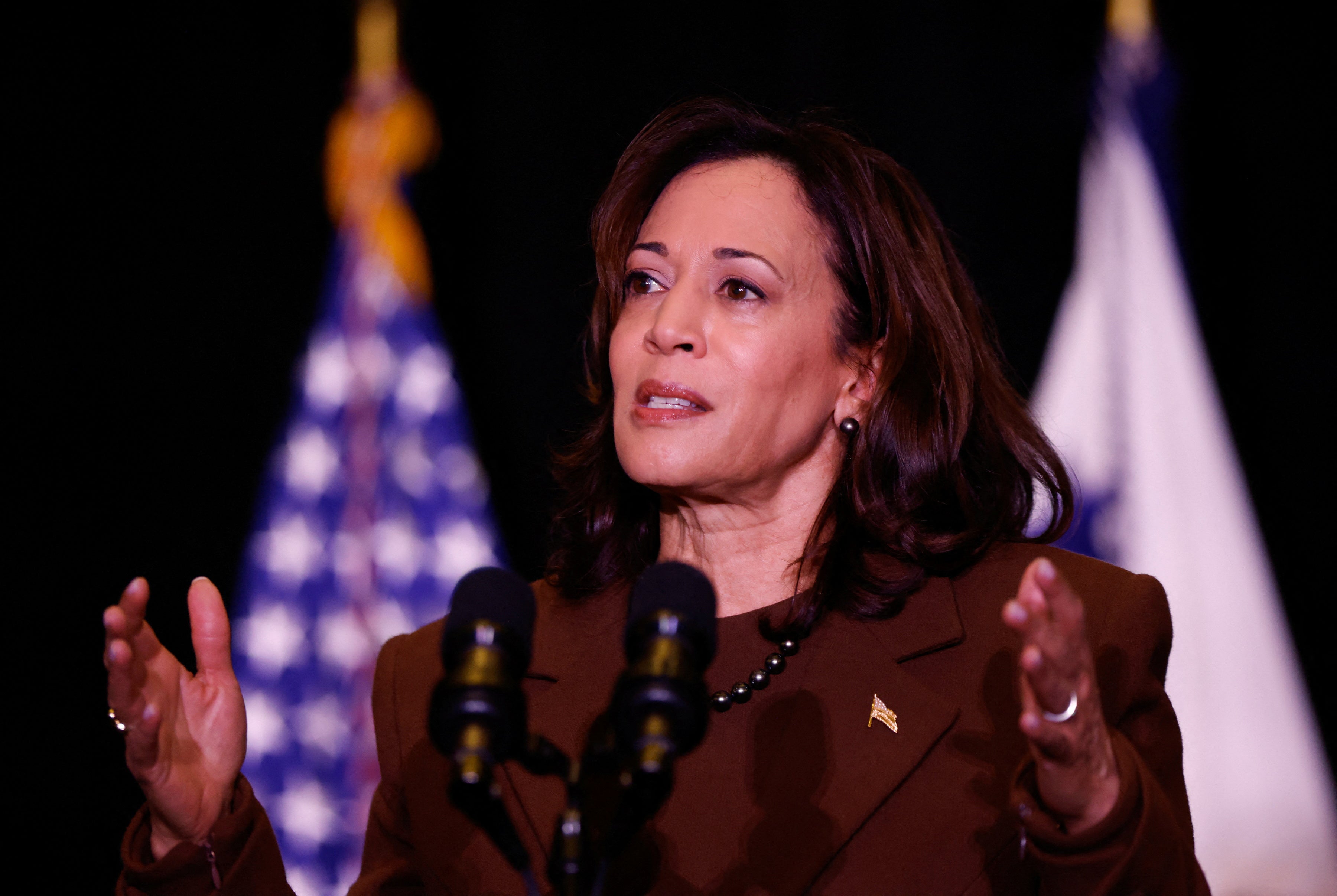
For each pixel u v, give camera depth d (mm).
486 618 4793
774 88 16750
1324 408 15914
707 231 6730
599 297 7762
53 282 17453
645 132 7688
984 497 7066
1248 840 15250
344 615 17016
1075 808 4996
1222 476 15906
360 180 17734
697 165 7273
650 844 6082
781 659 6449
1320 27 16297
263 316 17625
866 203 7008
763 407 6539
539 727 6680
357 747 16734
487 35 17594
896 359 6926
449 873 6449
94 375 17375
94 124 17688
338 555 17141
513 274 17344
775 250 6691
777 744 6289
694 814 6148
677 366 6516
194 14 17953
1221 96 16484
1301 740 15398
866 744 6113
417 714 6957
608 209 7668
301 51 17984
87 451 17266
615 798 6152
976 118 16547
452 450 17219
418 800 6699
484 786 4297
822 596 6496
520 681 4723
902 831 5926
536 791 6406
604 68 17297
